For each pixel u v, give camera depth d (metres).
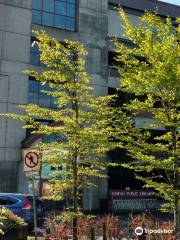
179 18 14.66
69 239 14.17
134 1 43.03
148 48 13.34
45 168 26.36
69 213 13.66
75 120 13.66
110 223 14.57
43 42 15.98
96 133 13.34
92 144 13.81
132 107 14.17
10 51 34.50
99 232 16.64
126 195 36.47
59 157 14.34
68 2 38.03
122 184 39.16
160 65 12.92
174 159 13.57
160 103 15.18
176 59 13.12
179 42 13.72
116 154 35.59
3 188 32.75
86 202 35.78
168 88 13.30
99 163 14.47
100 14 39.31
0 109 33.56
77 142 13.63
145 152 14.23
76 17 38.16
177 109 14.48
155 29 15.65
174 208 13.55
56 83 14.43
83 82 14.19
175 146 13.79
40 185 26.98
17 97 34.31
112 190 36.28
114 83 39.38
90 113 14.05
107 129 13.72
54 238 13.06
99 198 36.69
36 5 36.53
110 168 38.38
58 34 36.81
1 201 19.72
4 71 34.09
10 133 33.56
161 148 13.63
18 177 33.28
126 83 13.77
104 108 14.15
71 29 37.81
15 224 15.52
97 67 38.38
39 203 20.28
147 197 37.09
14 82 34.34
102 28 39.25
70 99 14.08
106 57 39.03
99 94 38.19
